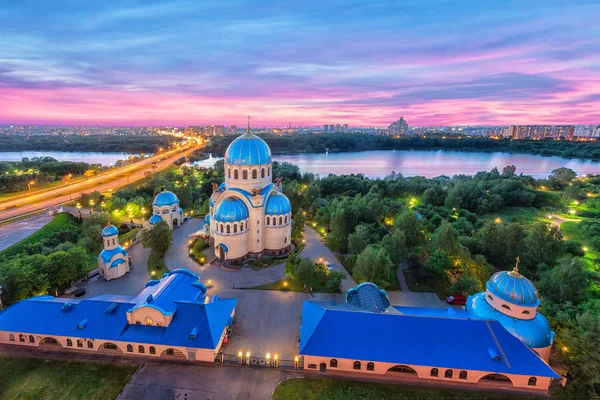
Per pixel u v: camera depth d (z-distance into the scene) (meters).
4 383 47.72
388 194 157.88
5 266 66.56
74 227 119.06
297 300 70.62
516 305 51.16
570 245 91.62
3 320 55.00
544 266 78.06
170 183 163.62
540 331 50.81
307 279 71.69
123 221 122.81
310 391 47.09
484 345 48.72
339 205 107.94
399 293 74.19
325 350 49.25
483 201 140.38
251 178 86.88
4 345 55.16
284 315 65.25
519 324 51.22
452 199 139.00
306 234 109.25
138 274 82.00
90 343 53.66
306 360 50.44
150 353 53.12
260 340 57.81
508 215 140.12
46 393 46.28
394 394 46.59
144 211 125.12
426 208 123.81
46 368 50.50
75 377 48.94
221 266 84.25
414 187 157.88
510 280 52.75
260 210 86.88
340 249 96.19
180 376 49.50
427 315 54.84
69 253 75.00
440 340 49.44
